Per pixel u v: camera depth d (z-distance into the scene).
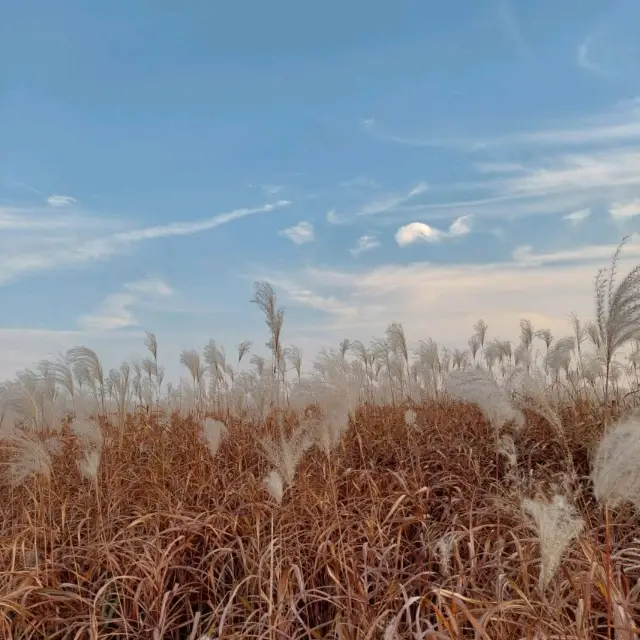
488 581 3.83
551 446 6.36
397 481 5.62
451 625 3.00
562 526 2.65
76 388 8.23
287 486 5.11
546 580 2.69
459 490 5.24
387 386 10.63
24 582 4.02
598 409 7.09
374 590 3.81
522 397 7.11
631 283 4.82
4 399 6.84
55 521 5.45
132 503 5.81
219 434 6.15
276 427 7.84
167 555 4.54
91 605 3.86
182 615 4.31
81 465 5.24
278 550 4.34
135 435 7.89
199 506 5.45
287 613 3.65
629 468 2.70
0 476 6.71
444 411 8.52
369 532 4.38
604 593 3.15
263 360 11.39
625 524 4.23
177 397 11.55
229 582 4.62
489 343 10.59
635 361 8.37
